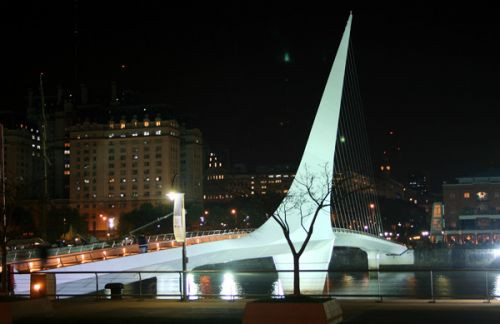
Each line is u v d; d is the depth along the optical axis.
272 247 87.19
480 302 29.42
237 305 28.91
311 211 84.38
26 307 26.16
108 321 24.16
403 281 110.56
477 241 192.38
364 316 24.39
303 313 18.88
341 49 92.25
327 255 94.62
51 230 158.12
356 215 127.31
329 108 90.06
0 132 40.56
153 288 79.50
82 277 57.31
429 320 23.02
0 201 42.84
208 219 199.38
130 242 85.94
